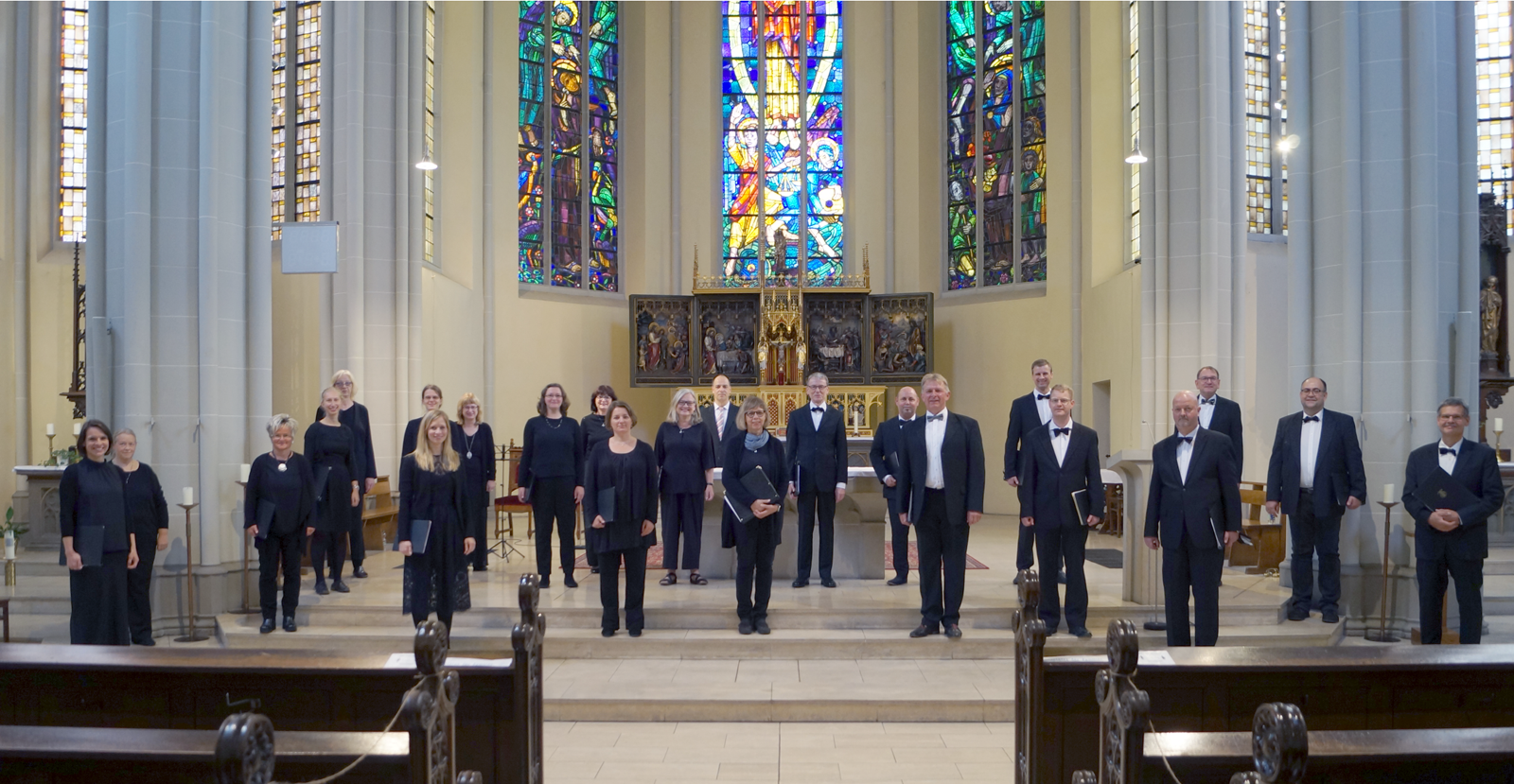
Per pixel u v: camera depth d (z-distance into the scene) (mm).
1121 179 15938
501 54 16344
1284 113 14273
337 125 12625
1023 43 17438
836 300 17094
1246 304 12977
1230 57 12078
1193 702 4074
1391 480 8258
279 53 14367
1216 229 11820
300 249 9078
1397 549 8172
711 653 7383
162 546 7539
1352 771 2965
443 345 14391
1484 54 14500
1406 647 4309
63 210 14406
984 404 17719
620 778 5273
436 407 9461
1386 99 8398
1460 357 8352
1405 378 8305
